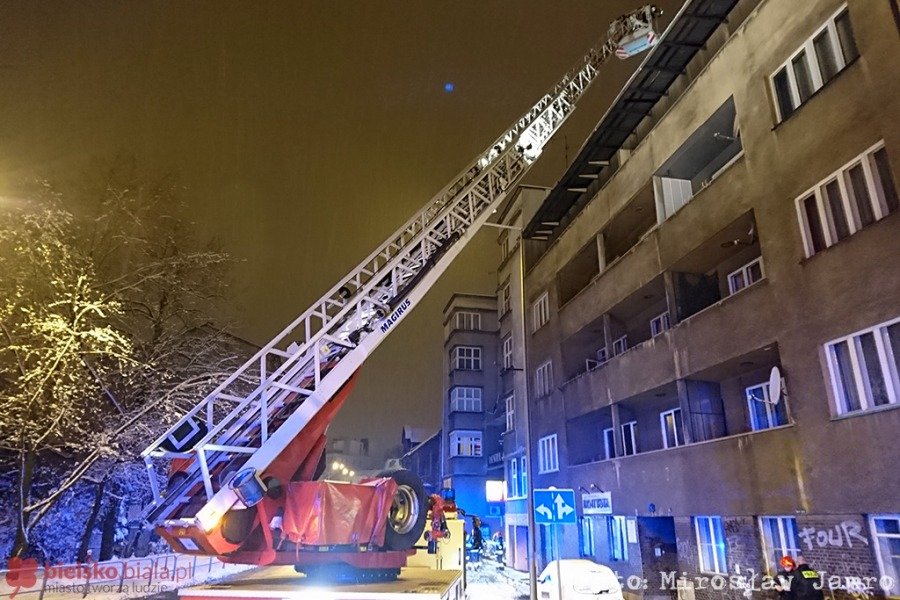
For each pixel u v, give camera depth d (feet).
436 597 17.78
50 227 45.29
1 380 45.01
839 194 39.91
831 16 41.65
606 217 75.00
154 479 23.06
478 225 39.91
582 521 73.61
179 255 58.39
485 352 153.07
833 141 40.11
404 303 31.42
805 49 44.06
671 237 59.21
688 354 54.95
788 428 41.83
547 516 38.47
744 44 50.42
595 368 73.10
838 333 38.58
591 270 87.92
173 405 55.06
